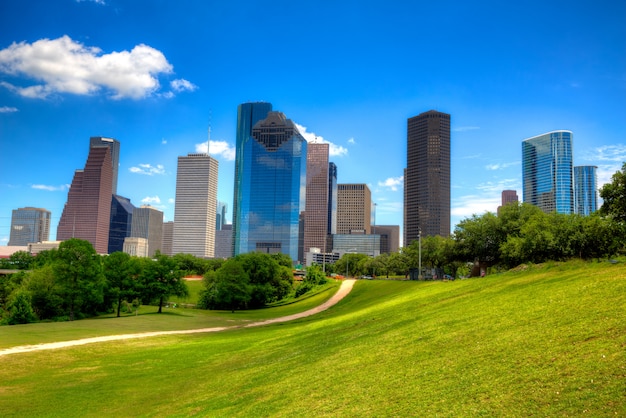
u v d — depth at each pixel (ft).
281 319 260.42
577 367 49.34
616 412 39.14
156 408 81.82
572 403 42.73
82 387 100.73
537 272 121.39
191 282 555.69
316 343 112.16
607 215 194.90
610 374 45.50
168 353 140.87
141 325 227.61
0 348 142.20
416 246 487.61
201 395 85.61
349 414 55.26
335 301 305.73
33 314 262.06
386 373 67.15
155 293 305.32
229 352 132.98
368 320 129.49
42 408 85.25
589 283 83.35
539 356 55.62
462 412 47.44
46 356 134.31
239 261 446.19
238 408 70.33
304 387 71.87
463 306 101.86
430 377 59.88
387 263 563.48
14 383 104.83
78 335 179.42
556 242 207.51
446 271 471.21
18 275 382.63
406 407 52.60
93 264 275.18
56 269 265.34
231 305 401.08
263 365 100.83
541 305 78.43
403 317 113.91
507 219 284.20
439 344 74.13
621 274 84.07
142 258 358.43
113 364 126.52
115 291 290.35
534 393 46.85
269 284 435.12
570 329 61.26
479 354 63.10
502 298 96.27
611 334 54.95
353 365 77.00
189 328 224.12
